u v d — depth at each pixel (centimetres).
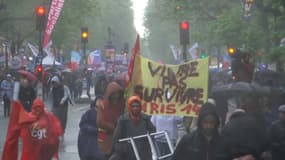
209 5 5044
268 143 830
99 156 1329
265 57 2231
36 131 1266
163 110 1212
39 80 3859
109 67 6856
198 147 867
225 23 4431
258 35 3631
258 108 904
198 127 873
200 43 6631
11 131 1278
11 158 1281
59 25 6306
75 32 8200
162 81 1214
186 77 1202
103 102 1247
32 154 1266
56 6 4628
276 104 1082
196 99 1200
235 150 780
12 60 5172
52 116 1291
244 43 3944
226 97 1095
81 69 6600
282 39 2430
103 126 1243
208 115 863
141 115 1147
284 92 1082
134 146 1084
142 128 1139
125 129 1137
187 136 880
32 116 1266
